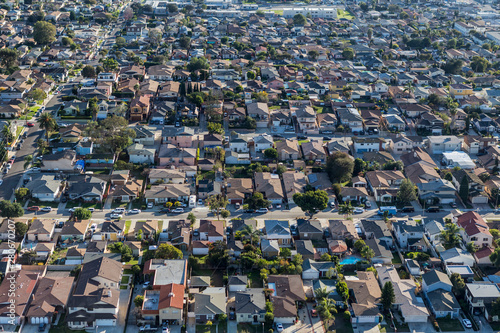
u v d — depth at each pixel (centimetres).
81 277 15925
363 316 15025
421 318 15200
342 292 15600
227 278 16375
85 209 19325
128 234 18400
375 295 15688
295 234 18900
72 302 14875
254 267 17062
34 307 14850
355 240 18362
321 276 16800
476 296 15400
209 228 18462
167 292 15275
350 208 19588
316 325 15000
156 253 17100
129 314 15188
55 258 17288
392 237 18500
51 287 15538
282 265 16912
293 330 14788
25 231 18038
